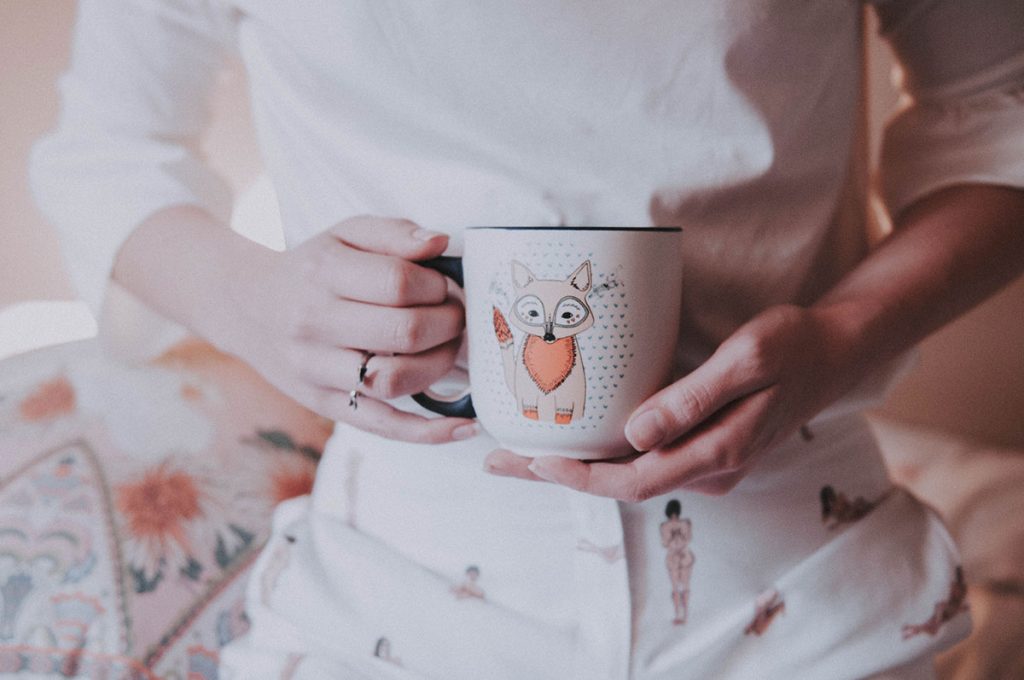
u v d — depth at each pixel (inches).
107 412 37.9
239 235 26.9
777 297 25.6
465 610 25.1
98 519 33.6
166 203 29.7
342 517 28.5
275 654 26.8
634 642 24.3
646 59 22.8
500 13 22.6
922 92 29.4
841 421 27.8
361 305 20.6
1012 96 27.2
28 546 32.3
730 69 22.9
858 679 25.2
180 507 35.3
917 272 25.0
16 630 31.2
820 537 26.1
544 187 23.4
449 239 22.9
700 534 24.7
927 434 51.8
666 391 19.0
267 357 24.0
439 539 26.0
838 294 24.6
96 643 31.5
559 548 24.7
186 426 38.4
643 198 23.4
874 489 28.2
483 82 23.3
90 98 31.4
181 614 33.0
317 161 26.0
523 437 19.5
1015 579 42.5
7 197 55.9
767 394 20.0
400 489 26.8
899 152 30.0
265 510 36.9
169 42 31.0
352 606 26.5
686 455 19.2
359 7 23.5
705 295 24.9
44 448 35.5
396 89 24.0
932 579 27.1
